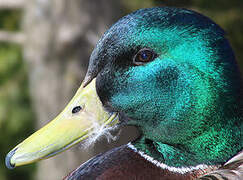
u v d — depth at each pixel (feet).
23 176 6.82
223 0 5.91
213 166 2.79
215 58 2.77
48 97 4.58
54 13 4.42
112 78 2.81
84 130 2.82
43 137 2.81
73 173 2.83
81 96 2.84
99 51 2.82
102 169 2.80
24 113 6.24
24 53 4.90
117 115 2.84
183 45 2.78
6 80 6.28
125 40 2.79
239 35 5.83
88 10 4.39
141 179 2.78
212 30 2.78
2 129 6.31
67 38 4.38
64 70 4.46
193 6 5.95
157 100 2.80
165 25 2.78
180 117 2.79
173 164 2.80
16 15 6.54
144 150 2.81
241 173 2.73
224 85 2.78
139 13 2.80
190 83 2.78
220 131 2.79
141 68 2.80
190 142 2.79
